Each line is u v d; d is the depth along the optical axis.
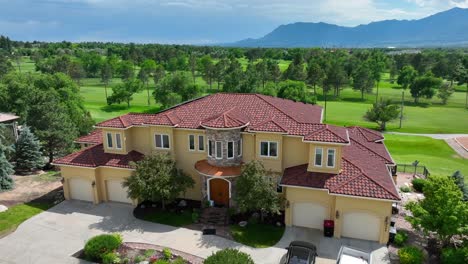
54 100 50.56
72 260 23.48
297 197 26.50
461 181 33.03
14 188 35.72
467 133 67.62
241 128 29.03
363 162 28.12
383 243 24.83
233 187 29.03
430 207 23.42
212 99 34.25
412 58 177.88
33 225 28.12
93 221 28.78
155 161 28.92
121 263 22.91
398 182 36.81
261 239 25.56
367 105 102.06
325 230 25.72
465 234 22.36
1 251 24.50
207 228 27.17
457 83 143.75
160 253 23.80
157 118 31.47
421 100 112.94
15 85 56.72
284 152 28.66
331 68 121.25
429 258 23.03
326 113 88.50
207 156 30.48
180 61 178.25
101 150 33.12
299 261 21.19
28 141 40.66
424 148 55.38
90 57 185.25
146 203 31.52
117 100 97.75
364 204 24.50
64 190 32.84
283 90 77.00
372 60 159.25
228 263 19.53
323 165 26.50
